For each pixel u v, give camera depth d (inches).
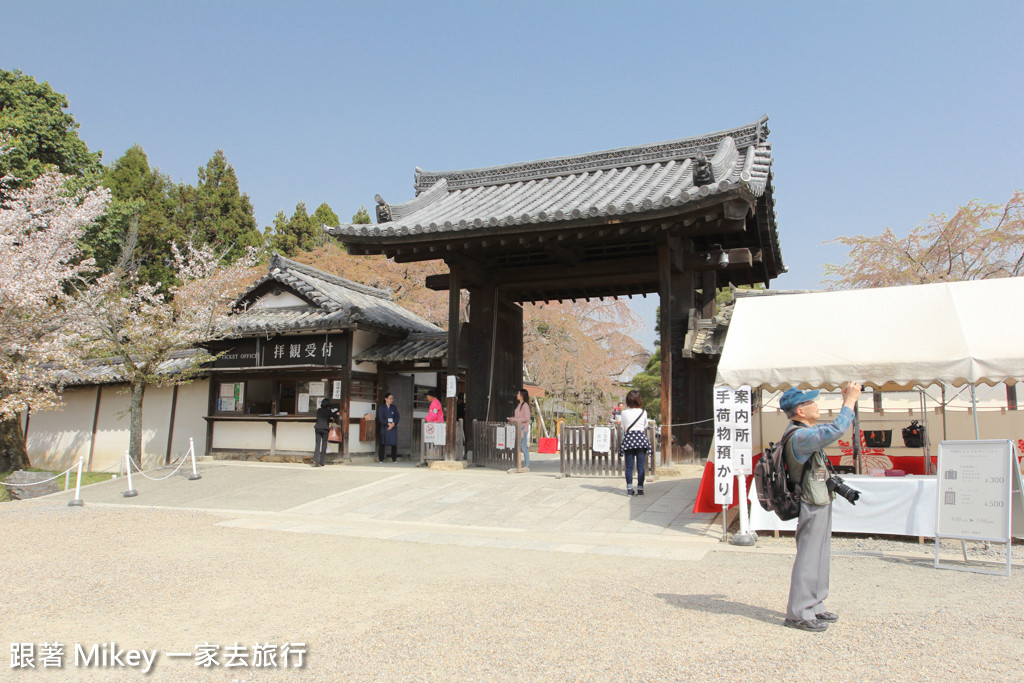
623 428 457.1
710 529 361.4
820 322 347.3
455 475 556.4
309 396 692.1
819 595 190.9
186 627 203.3
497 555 307.0
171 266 1295.5
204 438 749.3
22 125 940.0
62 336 665.6
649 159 660.1
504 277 667.4
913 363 305.1
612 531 363.6
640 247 606.2
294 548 326.3
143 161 1467.8
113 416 824.9
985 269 876.6
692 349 564.1
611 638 182.9
